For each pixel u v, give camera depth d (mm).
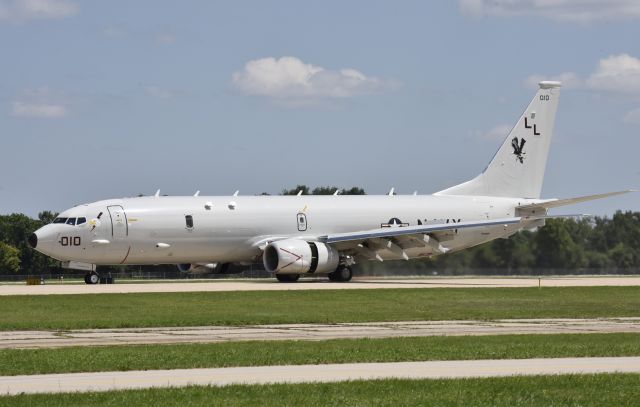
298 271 126688
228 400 37312
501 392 39125
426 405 36625
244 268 138625
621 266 196250
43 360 49000
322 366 47125
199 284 126125
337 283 129125
